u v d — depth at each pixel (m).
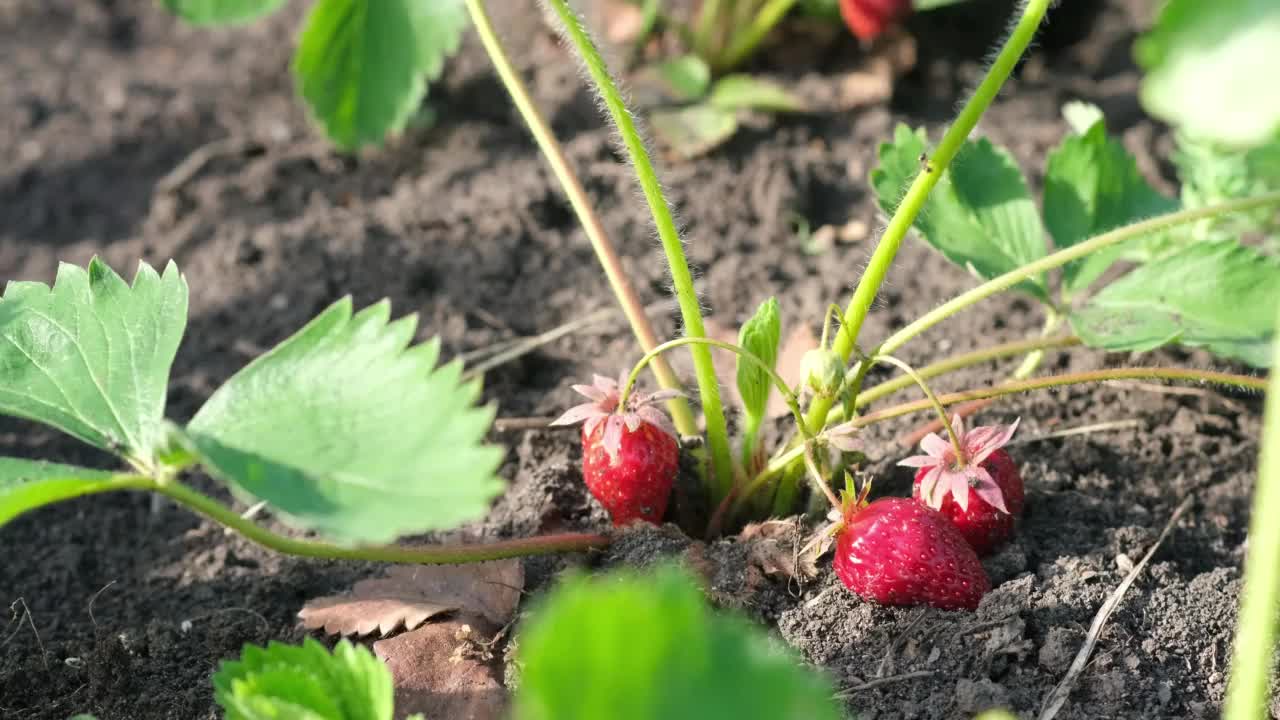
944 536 0.62
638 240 0.80
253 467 0.55
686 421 0.67
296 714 0.56
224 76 0.90
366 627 0.64
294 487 0.55
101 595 0.68
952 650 0.61
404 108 0.78
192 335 0.77
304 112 0.88
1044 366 0.73
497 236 0.80
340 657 0.57
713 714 0.45
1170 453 0.70
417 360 0.56
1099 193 0.70
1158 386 0.71
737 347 0.61
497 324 0.76
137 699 0.64
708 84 0.86
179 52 0.92
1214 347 0.64
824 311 0.76
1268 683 0.61
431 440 0.55
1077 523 0.66
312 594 0.67
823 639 0.62
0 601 0.68
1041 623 0.62
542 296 0.78
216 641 0.65
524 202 0.81
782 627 0.62
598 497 0.64
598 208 0.81
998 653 0.61
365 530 0.54
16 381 0.59
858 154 0.83
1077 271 0.68
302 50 0.76
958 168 0.68
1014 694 0.61
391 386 0.56
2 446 0.73
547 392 0.74
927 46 0.89
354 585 0.66
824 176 0.82
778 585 0.63
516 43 0.90
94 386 0.59
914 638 0.61
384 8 0.77
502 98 0.87
